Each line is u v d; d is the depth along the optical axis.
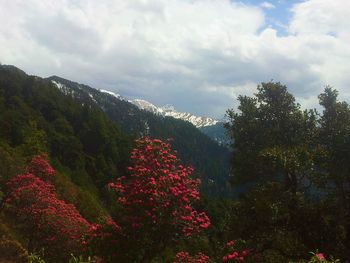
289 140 18.62
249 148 18.73
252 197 17.98
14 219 25.27
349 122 17.61
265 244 17.28
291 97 18.97
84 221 25.53
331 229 17.34
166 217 15.94
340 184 17.34
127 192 16.73
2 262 20.28
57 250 23.33
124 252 15.98
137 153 17.52
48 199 25.06
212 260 18.41
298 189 18.00
